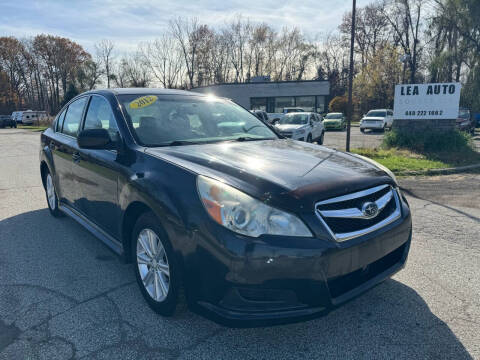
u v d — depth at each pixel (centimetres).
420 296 308
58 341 250
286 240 215
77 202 409
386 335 257
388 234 255
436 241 430
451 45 1631
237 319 217
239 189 229
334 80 5859
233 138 359
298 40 6297
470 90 1586
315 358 234
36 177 848
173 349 242
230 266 215
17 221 509
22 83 7725
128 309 289
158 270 272
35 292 316
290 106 3956
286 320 218
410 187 725
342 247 225
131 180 282
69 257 388
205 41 5981
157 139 324
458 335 256
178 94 402
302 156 301
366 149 1206
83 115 411
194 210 232
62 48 7312
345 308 291
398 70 3962
